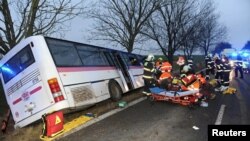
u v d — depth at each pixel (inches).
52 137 274.4
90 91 384.2
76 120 329.7
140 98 481.7
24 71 342.0
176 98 404.5
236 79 799.1
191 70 433.4
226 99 460.4
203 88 442.0
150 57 464.4
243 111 368.5
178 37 1094.4
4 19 464.8
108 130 289.3
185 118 332.2
